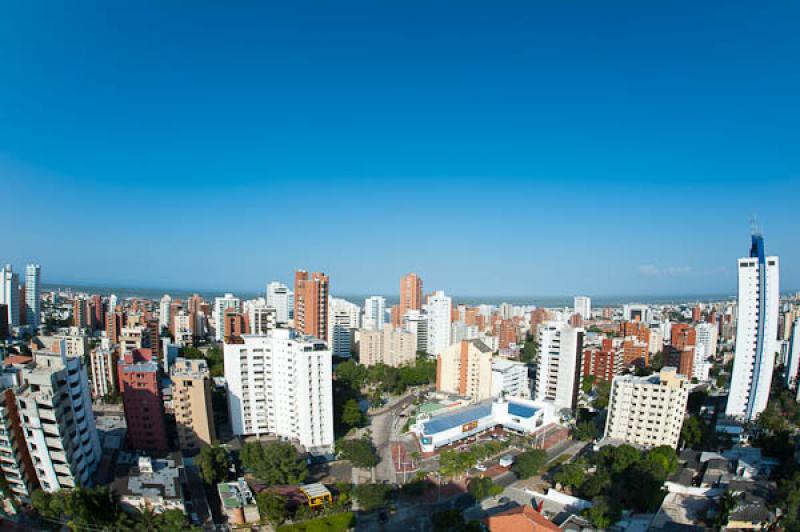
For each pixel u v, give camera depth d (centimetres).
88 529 12069
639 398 18800
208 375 18962
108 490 12650
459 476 17612
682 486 14912
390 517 14650
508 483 17112
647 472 14788
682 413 18812
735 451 17262
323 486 15575
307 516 14200
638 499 14200
